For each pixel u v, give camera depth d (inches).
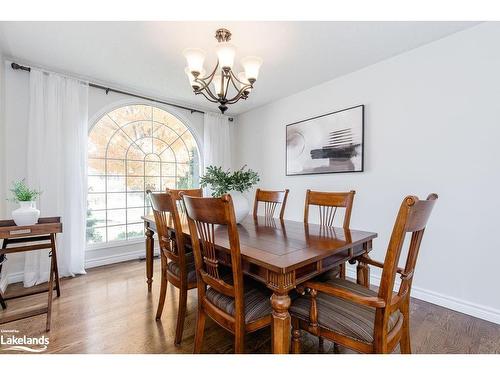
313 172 118.7
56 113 101.7
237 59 92.8
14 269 98.0
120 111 126.0
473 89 73.9
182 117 145.7
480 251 73.2
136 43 83.4
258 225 76.5
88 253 116.3
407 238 88.8
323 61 95.0
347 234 63.1
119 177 126.7
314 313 43.8
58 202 101.2
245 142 160.6
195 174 152.8
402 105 89.3
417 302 83.4
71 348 58.9
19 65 95.9
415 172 86.3
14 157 97.3
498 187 70.0
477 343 61.4
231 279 58.7
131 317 72.8
